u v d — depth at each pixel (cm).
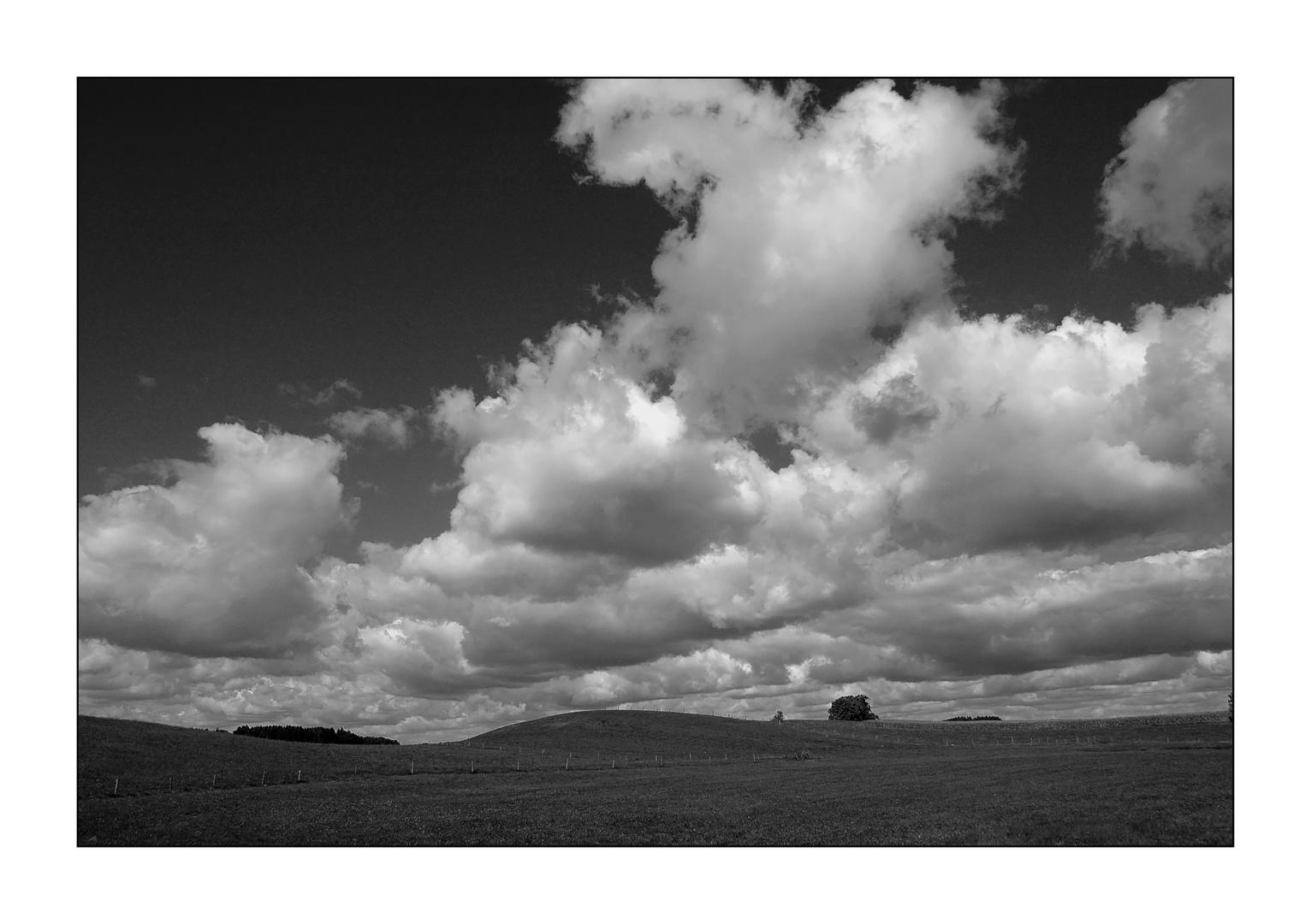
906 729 19775
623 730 17825
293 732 14725
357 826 5500
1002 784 7062
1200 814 4812
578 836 5034
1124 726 16838
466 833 5169
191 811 6241
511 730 19088
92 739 9538
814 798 6794
